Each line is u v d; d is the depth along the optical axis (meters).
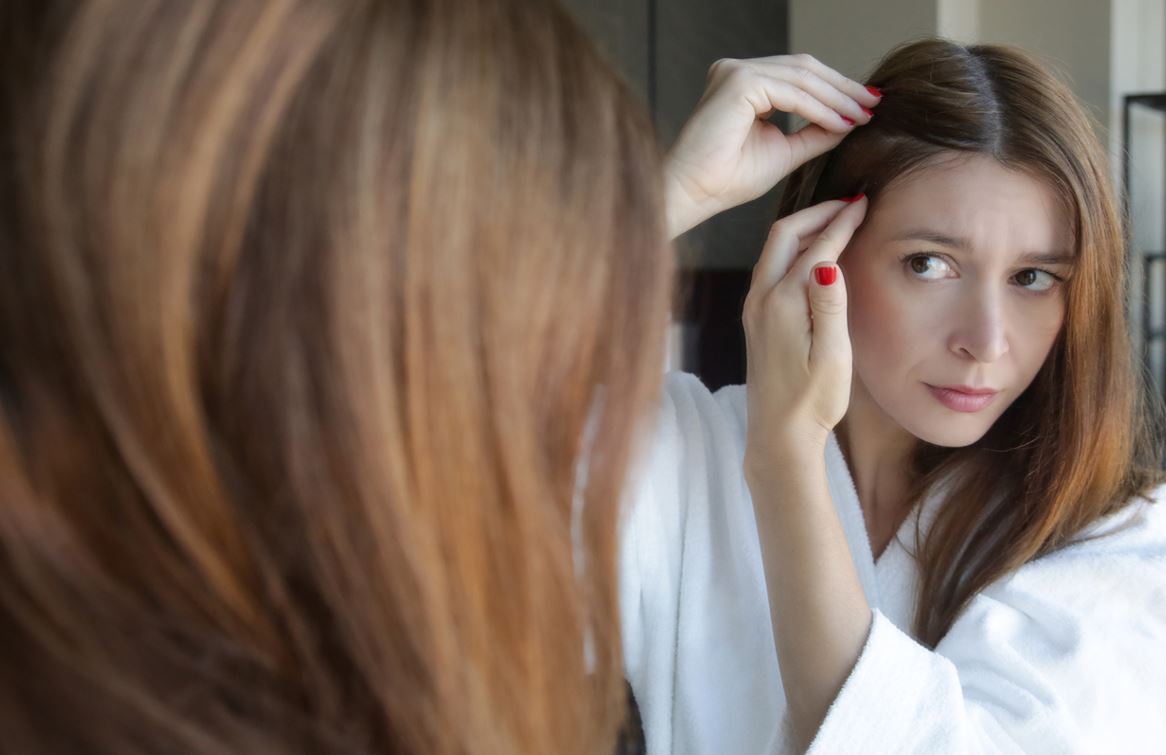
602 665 0.34
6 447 0.22
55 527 0.22
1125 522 0.65
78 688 0.22
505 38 0.28
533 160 0.27
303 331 0.24
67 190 0.22
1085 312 0.62
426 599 0.26
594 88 0.30
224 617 0.25
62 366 0.22
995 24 2.06
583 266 0.29
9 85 0.23
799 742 0.56
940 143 0.60
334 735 0.26
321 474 0.24
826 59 1.99
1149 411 0.82
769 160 0.69
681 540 0.73
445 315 0.26
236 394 0.24
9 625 0.23
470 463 0.27
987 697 0.59
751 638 0.69
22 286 0.22
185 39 0.23
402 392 0.25
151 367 0.22
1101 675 0.58
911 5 1.88
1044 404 0.66
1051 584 0.63
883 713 0.53
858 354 0.65
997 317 0.60
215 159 0.23
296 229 0.24
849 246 0.65
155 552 0.24
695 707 0.70
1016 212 0.59
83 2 0.22
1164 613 0.61
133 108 0.22
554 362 0.29
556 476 0.30
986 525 0.68
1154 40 2.14
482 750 0.28
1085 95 1.99
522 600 0.29
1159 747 0.59
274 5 0.24
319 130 0.24
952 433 0.62
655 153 0.32
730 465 0.72
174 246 0.22
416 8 0.26
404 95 0.25
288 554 0.25
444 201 0.25
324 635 0.26
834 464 0.71
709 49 2.30
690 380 0.80
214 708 0.24
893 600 0.70
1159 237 2.46
